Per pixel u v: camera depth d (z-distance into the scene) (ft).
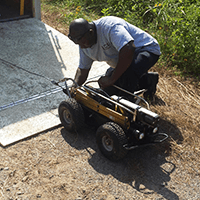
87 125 13.89
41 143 12.72
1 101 15.01
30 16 23.95
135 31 12.79
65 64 18.99
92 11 26.96
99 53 12.53
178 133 13.75
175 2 25.16
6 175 10.96
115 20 11.46
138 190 10.68
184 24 21.49
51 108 14.94
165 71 19.27
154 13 24.20
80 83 13.93
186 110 15.56
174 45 20.02
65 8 27.61
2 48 19.51
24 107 14.76
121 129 11.14
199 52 19.07
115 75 11.69
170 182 11.14
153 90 15.76
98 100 12.30
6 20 22.74
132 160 12.03
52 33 22.27
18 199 10.03
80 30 11.06
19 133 13.07
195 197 10.59
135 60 12.74
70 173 11.26
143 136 11.25
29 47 20.13
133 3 25.77
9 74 17.17
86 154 12.25
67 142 12.87
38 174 11.12
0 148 12.28
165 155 12.44
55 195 10.30
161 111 15.19
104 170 11.48
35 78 17.16
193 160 12.29
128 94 13.51
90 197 10.29
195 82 18.26
